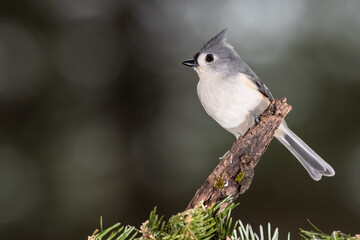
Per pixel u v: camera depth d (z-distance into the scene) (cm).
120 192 1047
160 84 1166
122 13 1216
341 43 1046
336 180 988
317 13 1077
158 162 1081
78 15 1195
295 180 1013
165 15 1227
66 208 1012
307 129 1002
